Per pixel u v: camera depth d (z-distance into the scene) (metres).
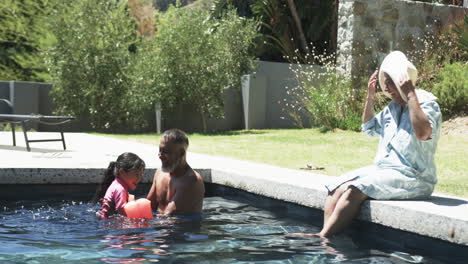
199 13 15.81
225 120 16.52
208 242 3.84
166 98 15.35
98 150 8.34
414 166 4.23
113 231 4.12
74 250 3.54
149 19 35.09
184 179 4.81
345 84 12.57
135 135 13.96
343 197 4.12
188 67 15.21
